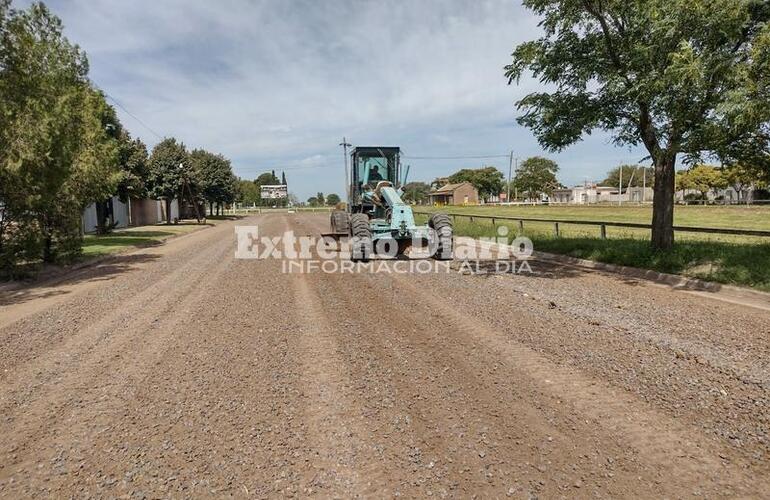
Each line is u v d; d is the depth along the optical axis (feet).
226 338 19.70
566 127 35.01
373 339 19.10
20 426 12.60
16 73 35.17
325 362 16.63
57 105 36.70
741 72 24.90
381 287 29.71
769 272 26.73
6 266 35.50
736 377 14.57
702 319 21.21
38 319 23.84
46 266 41.83
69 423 12.68
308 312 23.77
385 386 14.51
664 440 11.16
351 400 13.61
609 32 32.78
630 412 12.53
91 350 18.58
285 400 13.70
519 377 14.90
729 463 10.24
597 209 167.32
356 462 10.53
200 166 136.46
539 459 10.51
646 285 29.68
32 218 37.76
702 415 12.32
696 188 228.02
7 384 15.43
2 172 33.14
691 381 14.37
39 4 39.73
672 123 31.32
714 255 31.35
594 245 42.19
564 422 12.09
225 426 12.25
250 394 14.16
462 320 21.49
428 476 9.98
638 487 9.50
